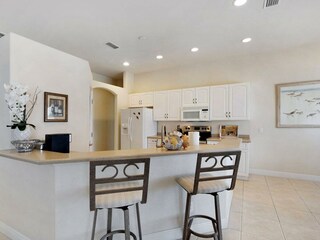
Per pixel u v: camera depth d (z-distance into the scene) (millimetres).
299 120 4164
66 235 1672
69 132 2924
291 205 2883
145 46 4059
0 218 2188
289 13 2824
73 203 1700
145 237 1950
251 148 4641
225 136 4863
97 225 1785
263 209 2758
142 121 5316
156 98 5621
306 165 4137
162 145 2248
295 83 4184
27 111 2377
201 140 4789
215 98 4777
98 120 6477
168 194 2062
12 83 2107
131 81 6273
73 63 3020
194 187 1654
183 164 2141
